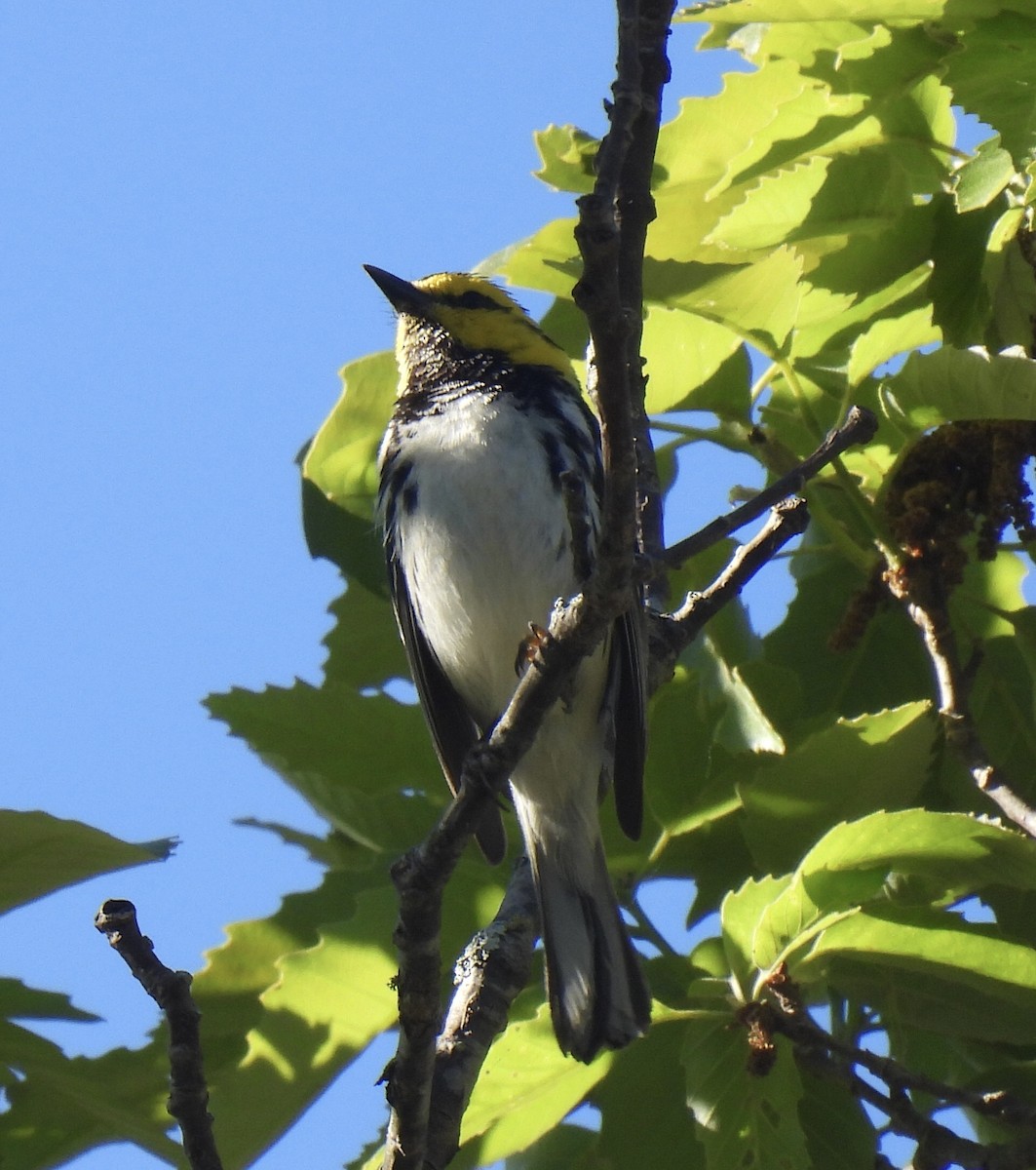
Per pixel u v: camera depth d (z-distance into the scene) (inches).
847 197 343.6
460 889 329.1
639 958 314.8
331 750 353.1
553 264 316.8
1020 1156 287.7
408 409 398.9
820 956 303.3
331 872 342.6
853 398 369.4
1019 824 324.2
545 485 380.8
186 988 224.7
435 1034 234.7
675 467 388.2
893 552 347.9
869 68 339.6
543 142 384.2
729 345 350.6
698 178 361.4
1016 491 345.1
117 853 248.7
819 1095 310.3
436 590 385.4
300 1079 305.6
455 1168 307.1
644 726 337.4
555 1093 305.1
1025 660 372.8
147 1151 294.8
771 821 331.9
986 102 310.2
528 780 359.9
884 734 321.4
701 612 345.1
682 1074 305.3
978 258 346.9
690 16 346.6
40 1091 297.9
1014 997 295.4
